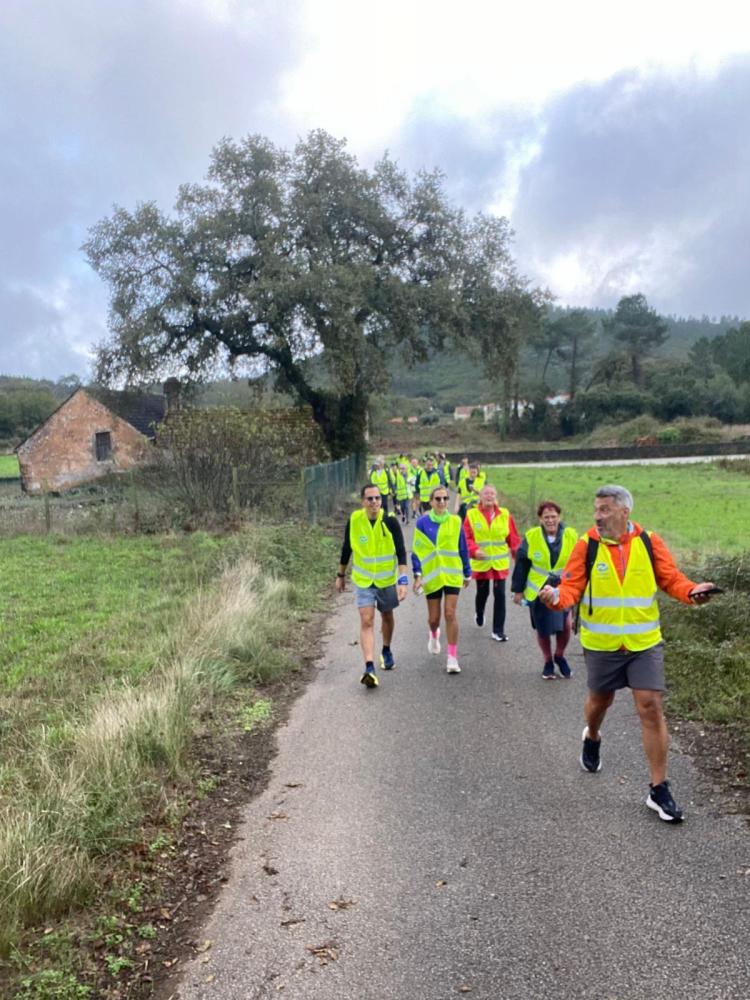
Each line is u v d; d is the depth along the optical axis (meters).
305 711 6.50
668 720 5.81
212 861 4.15
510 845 4.12
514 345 33.38
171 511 19.08
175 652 7.77
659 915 3.44
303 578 12.41
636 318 102.12
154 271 29.17
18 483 44.38
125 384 30.17
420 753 5.46
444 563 7.45
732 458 53.47
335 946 3.37
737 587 8.52
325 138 30.14
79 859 3.87
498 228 32.75
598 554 4.48
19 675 7.63
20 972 3.23
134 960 3.35
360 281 28.11
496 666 7.62
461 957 3.24
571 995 2.98
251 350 31.14
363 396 34.44
